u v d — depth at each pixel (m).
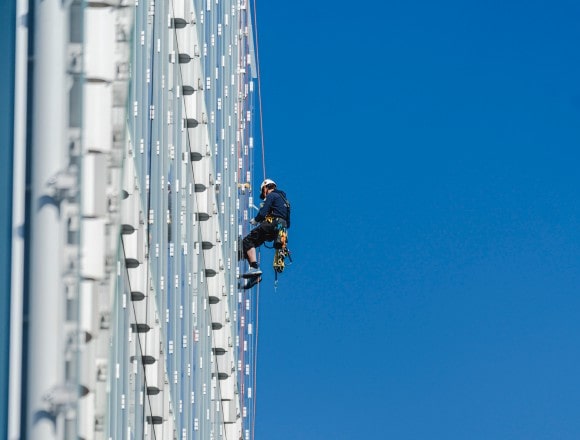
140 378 23.47
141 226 22.78
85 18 14.42
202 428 34.00
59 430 13.27
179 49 29.56
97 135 15.09
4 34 14.23
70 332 13.49
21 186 13.87
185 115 30.92
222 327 38.06
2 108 14.02
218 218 37.12
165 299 26.20
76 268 13.61
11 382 13.42
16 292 13.63
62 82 14.03
